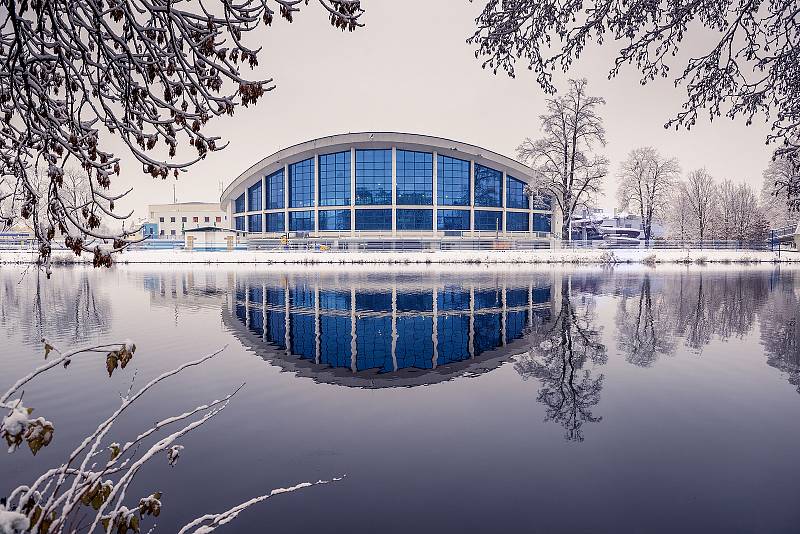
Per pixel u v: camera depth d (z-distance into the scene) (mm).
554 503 4031
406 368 8609
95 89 3340
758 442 5258
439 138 59656
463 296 19438
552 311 15359
